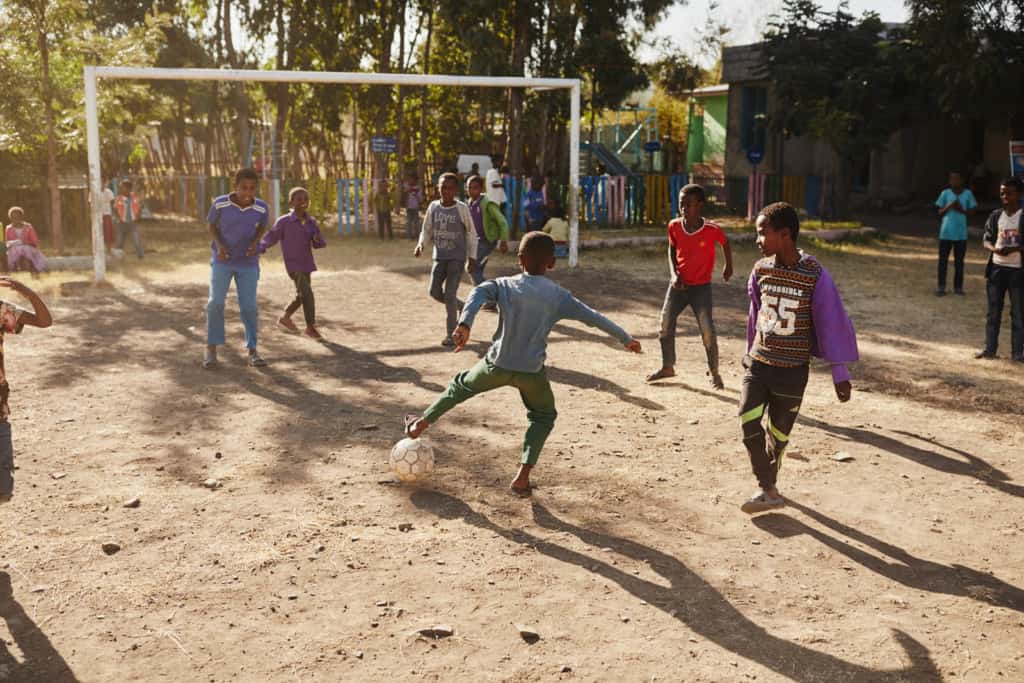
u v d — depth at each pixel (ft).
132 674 11.93
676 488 19.06
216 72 44.96
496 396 26.32
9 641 12.71
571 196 55.31
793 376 17.20
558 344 33.86
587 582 14.74
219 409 24.52
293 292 45.39
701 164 126.41
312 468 19.92
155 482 18.94
